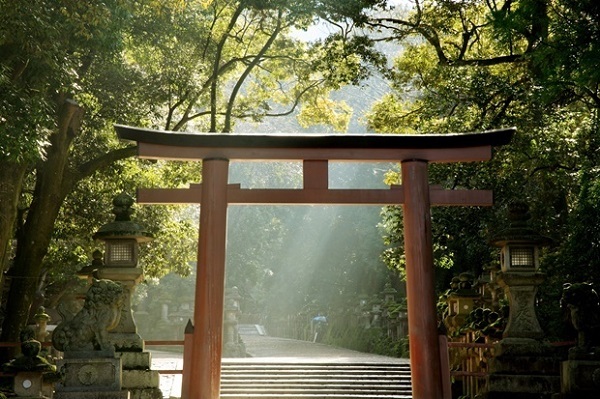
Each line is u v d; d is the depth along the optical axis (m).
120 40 16.36
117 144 24.00
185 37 21.69
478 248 21.92
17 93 14.30
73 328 12.71
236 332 33.19
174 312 40.66
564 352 16.14
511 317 14.70
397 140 12.06
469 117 20.55
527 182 21.67
